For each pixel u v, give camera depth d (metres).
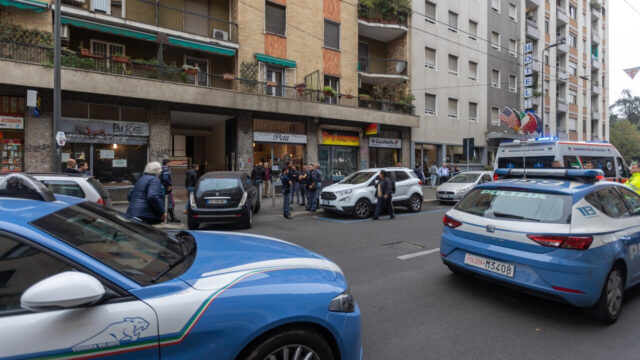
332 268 2.41
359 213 10.16
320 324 1.96
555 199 3.51
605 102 38.66
